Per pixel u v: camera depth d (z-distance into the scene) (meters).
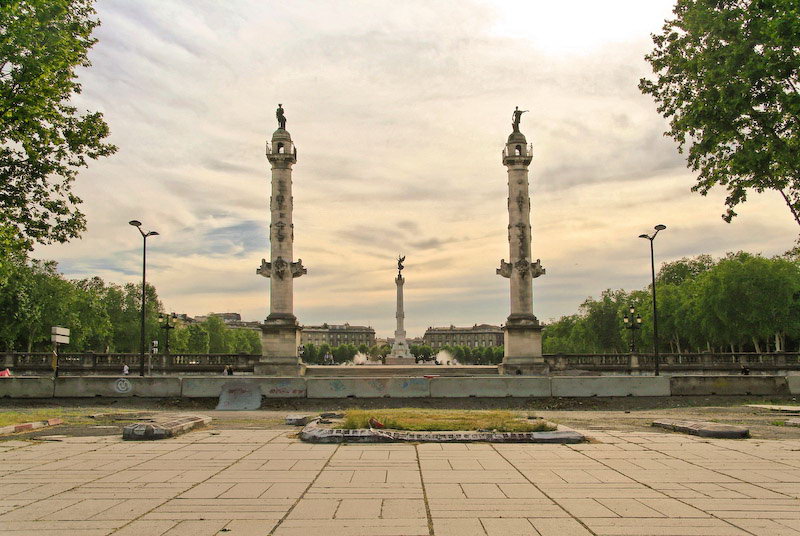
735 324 75.56
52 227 31.33
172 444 16.81
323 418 22.72
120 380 34.97
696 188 30.53
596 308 112.00
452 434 17.08
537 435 17.05
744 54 26.72
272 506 9.69
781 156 26.86
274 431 20.19
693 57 29.03
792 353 59.50
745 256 81.31
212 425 22.62
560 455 14.73
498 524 8.64
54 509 9.52
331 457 14.48
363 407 32.62
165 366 59.28
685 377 35.69
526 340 60.12
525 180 63.16
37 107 27.97
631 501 10.02
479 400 34.38
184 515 9.14
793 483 11.46
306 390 34.66
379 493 10.60
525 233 62.28
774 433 19.70
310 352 194.62
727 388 35.59
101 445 16.64
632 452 15.22
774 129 27.66
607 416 27.91
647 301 95.12
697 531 8.29
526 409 32.53
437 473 12.44
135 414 27.09
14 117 27.52
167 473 12.48
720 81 27.19
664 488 11.02
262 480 11.73
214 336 147.62
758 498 10.24
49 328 81.88
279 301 61.06
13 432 19.64
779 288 72.88
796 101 25.09
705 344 95.38
